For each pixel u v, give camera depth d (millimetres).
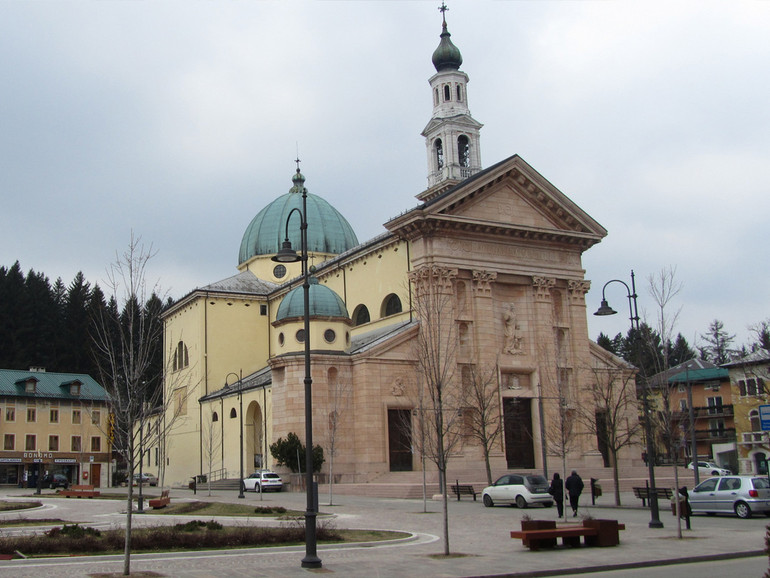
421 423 46688
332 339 63719
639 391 67750
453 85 79438
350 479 58844
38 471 91812
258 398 70500
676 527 32094
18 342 106500
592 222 69438
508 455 63094
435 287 61625
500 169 65000
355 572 20594
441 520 35562
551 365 65750
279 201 97125
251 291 89438
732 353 101562
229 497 55375
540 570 20766
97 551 24438
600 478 62188
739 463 88688
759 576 19500
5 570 20906
